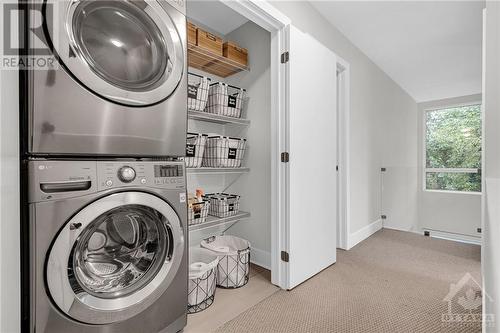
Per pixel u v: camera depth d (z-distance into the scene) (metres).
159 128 1.21
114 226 1.15
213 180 2.46
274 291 1.80
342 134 2.75
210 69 2.37
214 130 2.47
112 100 1.04
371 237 3.18
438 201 4.38
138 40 1.16
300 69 1.93
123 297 1.08
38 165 0.86
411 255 2.53
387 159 3.90
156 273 1.21
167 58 1.24
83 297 0.97
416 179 4.75
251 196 2.35
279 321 1.45
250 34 2.37
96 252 1.11
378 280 1.97
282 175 1.88
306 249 1.97
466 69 3.69
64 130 0.92
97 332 1.00
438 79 4.09
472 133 4.81
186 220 1.32
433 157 5.24
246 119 2.37
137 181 1.11
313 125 2.06
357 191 3.01
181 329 1.33
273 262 1.91
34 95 0.86
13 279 0.81
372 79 3.42
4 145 0.77
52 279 0.88
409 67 3.64
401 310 1.55
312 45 2.07
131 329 1.10
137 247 1.25
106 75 1.05
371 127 3.40
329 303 1.64
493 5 1.30
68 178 0.92
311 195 2.03
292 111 1.85
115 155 1.07
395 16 2.42
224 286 1.85
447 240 3.07
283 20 1.86
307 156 1.99
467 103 4.85
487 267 1.02
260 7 1.69
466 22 2.51
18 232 0.83
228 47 2.21
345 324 1.42
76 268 0.99
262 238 2.26
